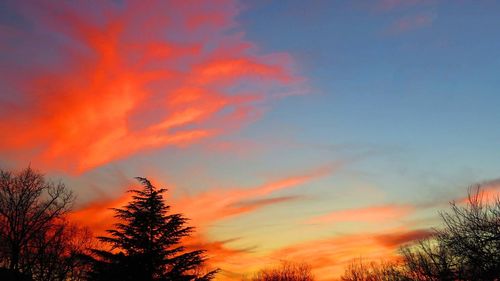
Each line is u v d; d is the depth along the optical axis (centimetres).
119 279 2155
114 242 2259
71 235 4309
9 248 3975
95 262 2211
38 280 4047
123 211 2319
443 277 1867
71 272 4072
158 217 2311
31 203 4103
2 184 4019
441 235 1923
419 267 2303
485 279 1573
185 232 2345
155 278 2227
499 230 1578
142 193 2381
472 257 1602
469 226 1692
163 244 2300
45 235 4153
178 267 2247
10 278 3716
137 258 2178
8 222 3950
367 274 4309
